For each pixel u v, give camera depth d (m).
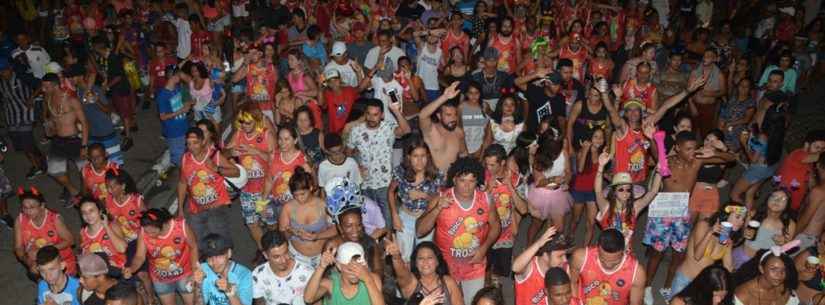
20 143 10.62
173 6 14.90
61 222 7.13
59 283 6.03
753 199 9.57
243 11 17.09
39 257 5.87
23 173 11.16
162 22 14.09
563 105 9.46
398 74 9.73
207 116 10.53
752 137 8.95
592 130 8.11
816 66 15.05
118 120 12.42
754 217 6.93
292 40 13.30
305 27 13.57
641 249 8.91
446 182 6.74
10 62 10.32
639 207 7.18
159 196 10.51
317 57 12.56
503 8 15.41
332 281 5.60
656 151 8.09
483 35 13.47
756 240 6.78
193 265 6.77
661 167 7.13
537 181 7.66
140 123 13.02
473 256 6.52
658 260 7.52
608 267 5.55
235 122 8.89
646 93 9.86
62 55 13.02
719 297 5.46
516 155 7.54
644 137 8.06
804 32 14.53
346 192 6.34
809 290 6.23
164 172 10.97
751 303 5.66
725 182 10.76
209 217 7.89
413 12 14.77
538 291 5.66
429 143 7.81
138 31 13.95
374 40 13.04
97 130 9.74
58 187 10.68
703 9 16.58
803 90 15.45
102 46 12.55
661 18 16.17
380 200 8.12
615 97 9.46
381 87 9.60
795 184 8.03
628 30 13.74
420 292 5.58
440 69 11.41
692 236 6.54
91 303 5.98
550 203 7.61
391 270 5.82
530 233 8.16
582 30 12.27
